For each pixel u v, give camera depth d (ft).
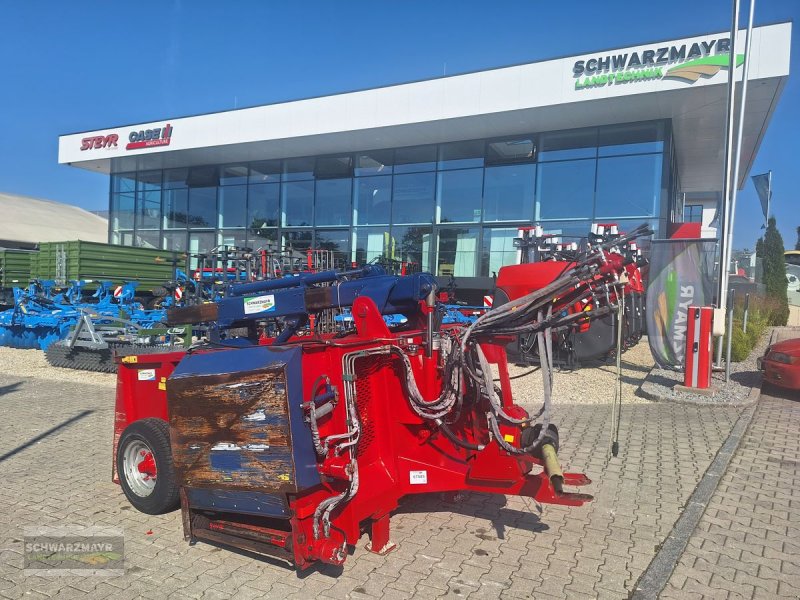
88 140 74.74
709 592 11.32
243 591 11.43
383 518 12.88
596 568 12.24
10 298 66.28
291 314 15.03
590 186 55.88
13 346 48.80
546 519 14.75
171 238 80.18
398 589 11.42
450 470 13.93
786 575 11.97
